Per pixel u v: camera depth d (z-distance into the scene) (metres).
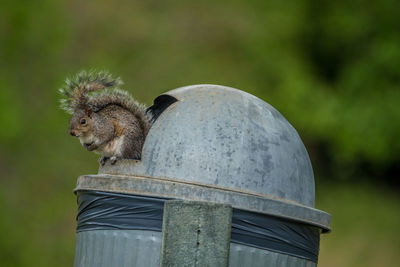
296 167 11.39
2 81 45.88
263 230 10.59
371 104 45.69
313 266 11.41
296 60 48.53
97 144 15.39
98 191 10.95
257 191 10.78
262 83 47.47
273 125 11.46
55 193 42.12
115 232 10.70
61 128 44.50
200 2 53.69
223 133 10.92
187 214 9.84
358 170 49.12
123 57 48.28
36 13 49.78
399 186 48.47
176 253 9.79
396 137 45.28
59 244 39.44
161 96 12.69
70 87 16.12
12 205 41.00
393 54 46.41
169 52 48.94
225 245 9.83
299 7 50.50
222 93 11.66
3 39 48.56
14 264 38.59
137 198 10.60
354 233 41.78
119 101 15.81
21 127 44.22
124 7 52.41
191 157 10.71
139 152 15.46
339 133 45.62
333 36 49.81
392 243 40.62
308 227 11.23
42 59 48.09
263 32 49.94
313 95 46.31
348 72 47.16
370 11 49.41
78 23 50.31
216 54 49.25
